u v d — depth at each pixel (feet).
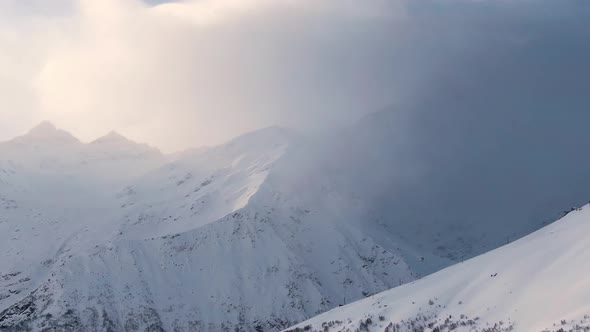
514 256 386.93
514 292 337.11
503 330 301.02
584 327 261.44
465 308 347.56
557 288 313.73
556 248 365.61
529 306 312.29
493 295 346.33
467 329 319.47
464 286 378.73
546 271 340.59
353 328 381.81
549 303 303.89
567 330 265.95
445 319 343.26
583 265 320.91
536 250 377.91
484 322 319.88
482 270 390.83
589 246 339.98
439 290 385.29
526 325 295.48
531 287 330.95
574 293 297.12
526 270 353.72
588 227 370.94
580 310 279.28
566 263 336.29
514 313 314.14
